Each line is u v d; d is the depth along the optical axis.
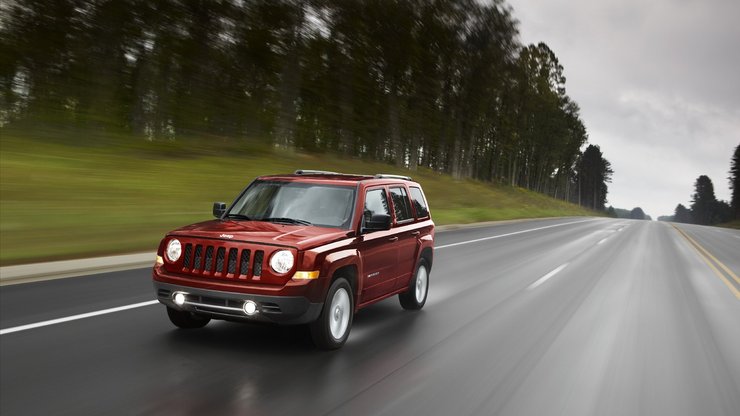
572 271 13.80
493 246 19.59
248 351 6.09
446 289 10.65
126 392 4.79
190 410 4.47
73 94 38.34
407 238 8.07
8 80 37.97
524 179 119.88
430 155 83.38
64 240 12.72
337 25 46.00
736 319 8.97
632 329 7.94
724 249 24.17
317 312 5.98
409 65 56.12
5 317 7.11
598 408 4.96
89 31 36.69
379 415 4.55
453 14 60.94
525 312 8.79
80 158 25.47
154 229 15.26
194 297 5.96
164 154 31.84
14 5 35.28
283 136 44.09
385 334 7.14
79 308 7.69
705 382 5.78
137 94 42.03
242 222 6.63
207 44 40.81
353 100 53.62
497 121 85.12
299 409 4.59
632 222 54.88
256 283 5.77
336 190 7.05
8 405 4.44
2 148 24.52
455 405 4.86
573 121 115.94
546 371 5.91
